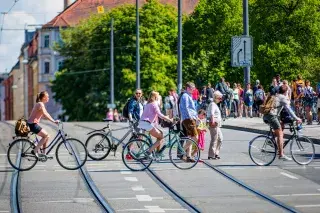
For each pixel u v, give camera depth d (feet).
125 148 174.40
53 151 217.97
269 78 618.03
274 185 145.38
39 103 177.58
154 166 179.52
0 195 136.98
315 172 164.25
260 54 621.72
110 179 157.89
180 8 363.35
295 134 180.04
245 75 340.39
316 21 622.54
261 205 121.80
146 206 122.01
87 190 142.72
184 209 118.52
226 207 119.75
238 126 307.58
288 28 624.59
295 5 627.87
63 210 119.03
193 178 157.79
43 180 157.99
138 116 197.47
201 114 198.49
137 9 510.99
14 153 176.86
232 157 196.85
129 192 138.82
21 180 158.30
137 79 511.40
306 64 616.39
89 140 194.70
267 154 178.60
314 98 317.01
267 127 296.51
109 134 195.52
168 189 142.20
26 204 125.90
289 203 123.03
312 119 327.26
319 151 204.64
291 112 179.83
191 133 180.55
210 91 360.69
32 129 177.37
